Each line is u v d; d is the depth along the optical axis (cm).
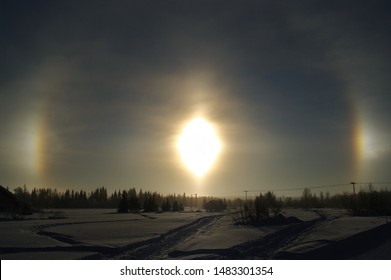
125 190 7150
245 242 1784
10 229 2569
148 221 3484
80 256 1398
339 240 1725
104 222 3353
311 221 3297
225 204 7862
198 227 2767
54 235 2112
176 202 8112
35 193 11350
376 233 2195
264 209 3144
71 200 11944
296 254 1420
